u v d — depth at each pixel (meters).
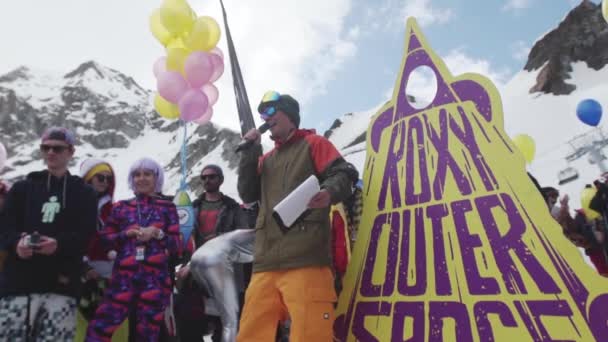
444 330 2.18
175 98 4.19
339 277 2.80
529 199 2.07
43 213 2.48
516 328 2.00
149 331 2.63
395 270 2.43
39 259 2.36
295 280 2.27
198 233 3.61
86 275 2.99
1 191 3.04
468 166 2.29
